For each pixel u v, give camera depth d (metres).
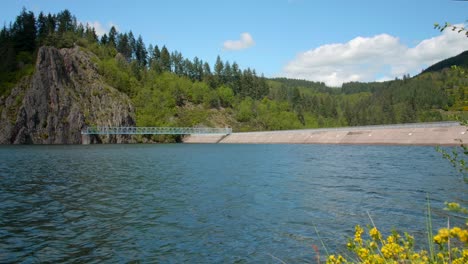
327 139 116.56
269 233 18.17
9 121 151.75
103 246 16.50
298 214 21.95
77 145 143.75
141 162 60.69
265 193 29.17
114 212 23.17
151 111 198.50
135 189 32.03
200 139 182.00
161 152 91.12
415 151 67.12
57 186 34.00
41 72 162.88
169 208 24.16
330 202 25.08
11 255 15.38
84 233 18.56
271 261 14.45
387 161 51.38
